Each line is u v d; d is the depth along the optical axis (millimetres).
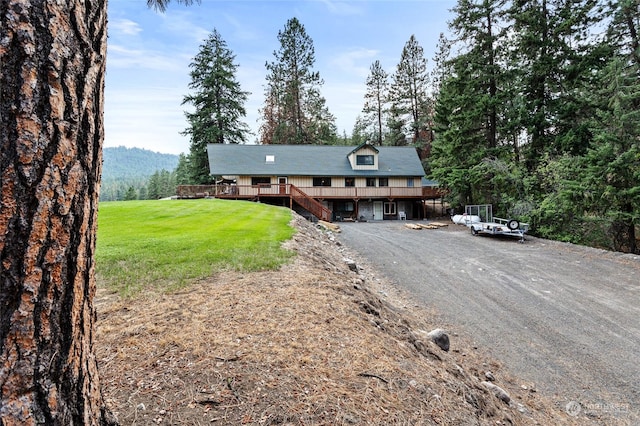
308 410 2168
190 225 10555
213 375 2443
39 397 1105
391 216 27062
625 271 8719
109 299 4137
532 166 16438
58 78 1080
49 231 1095
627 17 13406
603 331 5742
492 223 15156
